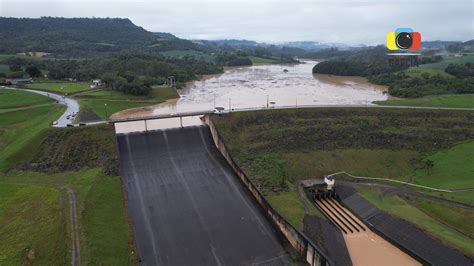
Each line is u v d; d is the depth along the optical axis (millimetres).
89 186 68250
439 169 81625
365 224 65812
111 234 56969
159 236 61219
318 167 84312
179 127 100250
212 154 91562
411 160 87062
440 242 55344
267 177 77750
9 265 47062
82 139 84438
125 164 83750
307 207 66438
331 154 88938
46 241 51750
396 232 60875
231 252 57938
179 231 62719
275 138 94812
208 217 67000
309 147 91625
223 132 93750
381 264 55188
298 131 97688
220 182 79500
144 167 83438
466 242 55094
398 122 103750
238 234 62406
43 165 75688
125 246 56031
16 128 93625
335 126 100500
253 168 81312
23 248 50219
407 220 61969
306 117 106062
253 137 95188
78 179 71125
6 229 54250
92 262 48719
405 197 71188
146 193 73938
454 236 56844
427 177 79375
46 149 80562
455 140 94062
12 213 58344
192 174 82188
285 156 87312
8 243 51219
